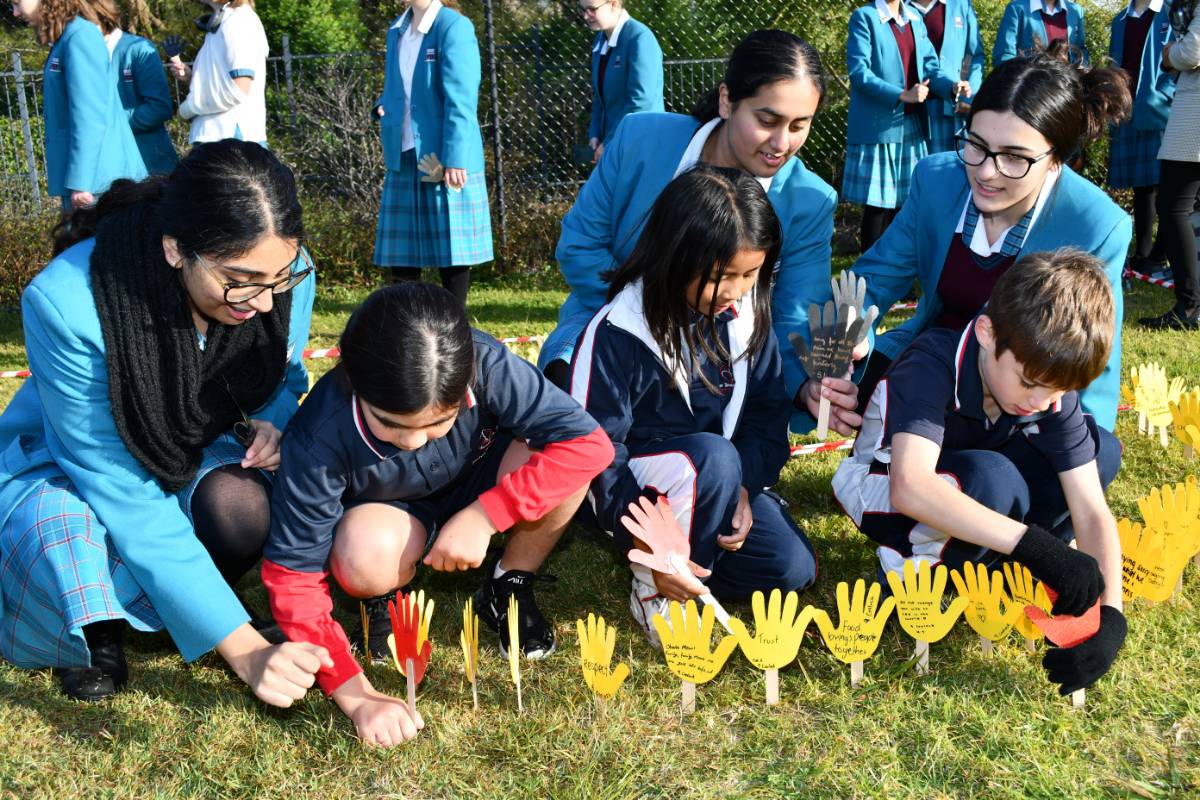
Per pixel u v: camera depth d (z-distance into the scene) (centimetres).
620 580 283
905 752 207
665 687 230
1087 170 794
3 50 1037
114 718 221
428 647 222
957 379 241
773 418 267
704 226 224
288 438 220
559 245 314
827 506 328
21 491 224
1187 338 515
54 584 214
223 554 236
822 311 292
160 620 227
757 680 231
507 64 812
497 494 228
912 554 256
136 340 208
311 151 814
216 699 227
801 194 293
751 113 266
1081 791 194
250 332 232
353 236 768
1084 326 213
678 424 256
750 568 257
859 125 620
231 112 539
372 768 204
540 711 221
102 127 493
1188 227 531
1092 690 224
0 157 772
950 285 288
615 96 593
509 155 792
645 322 243
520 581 245
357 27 1224
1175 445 360
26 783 200
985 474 239
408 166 535
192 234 197
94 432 215
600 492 249
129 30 737
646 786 198
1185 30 507
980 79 644
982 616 231
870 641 225
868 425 261
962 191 283
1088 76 262
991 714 217
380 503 238
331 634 218
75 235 222
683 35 855
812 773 200
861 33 603
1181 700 219
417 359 188
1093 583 216
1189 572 271
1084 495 241
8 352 569
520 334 570
